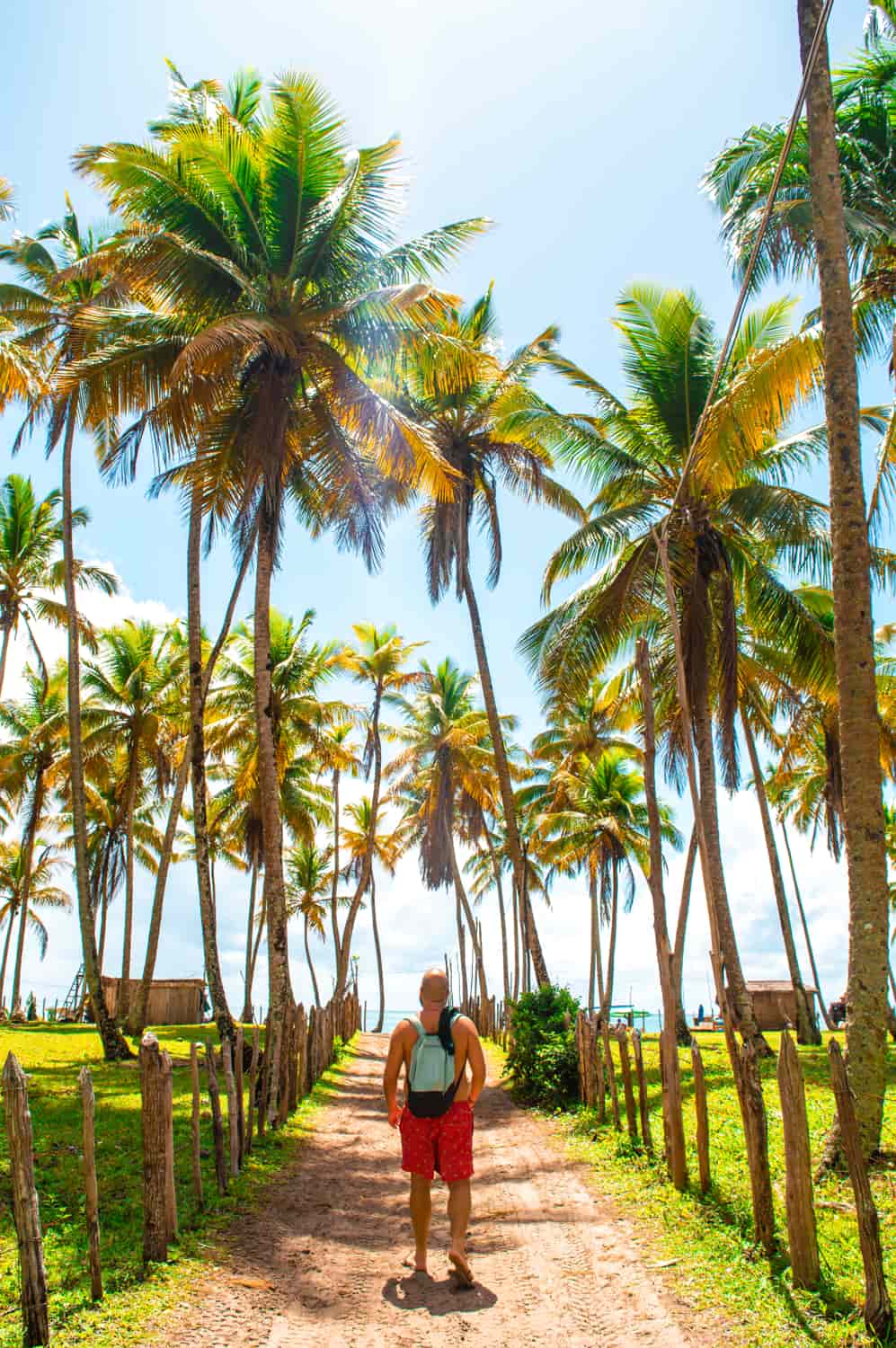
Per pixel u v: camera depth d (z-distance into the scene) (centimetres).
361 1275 661
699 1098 797
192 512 1681
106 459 1802
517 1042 1588
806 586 2195
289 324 1559
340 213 1503
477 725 3631
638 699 2494
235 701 3212
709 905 1220
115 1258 657
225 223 1557
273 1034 1264
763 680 2431
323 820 3734
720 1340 512
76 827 2139
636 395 1998
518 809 3891
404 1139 667
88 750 3234
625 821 3428
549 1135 1191
